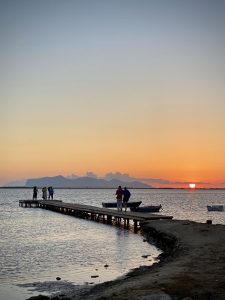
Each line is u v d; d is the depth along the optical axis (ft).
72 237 96.02
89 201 400.26
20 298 43.83
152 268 54.03
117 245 82.58
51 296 44.16
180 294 35.76
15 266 60.39
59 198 482.69
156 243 84.53
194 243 66.69
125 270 57.47
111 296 37.19
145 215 115.24
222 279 40.22
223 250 58.08
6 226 123.13
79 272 56.49
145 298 34.50
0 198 450.71
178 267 47.44
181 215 203.31
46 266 60.54
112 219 146.82
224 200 491.31
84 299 39.86
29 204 246.06
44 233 104.32
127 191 129.70
